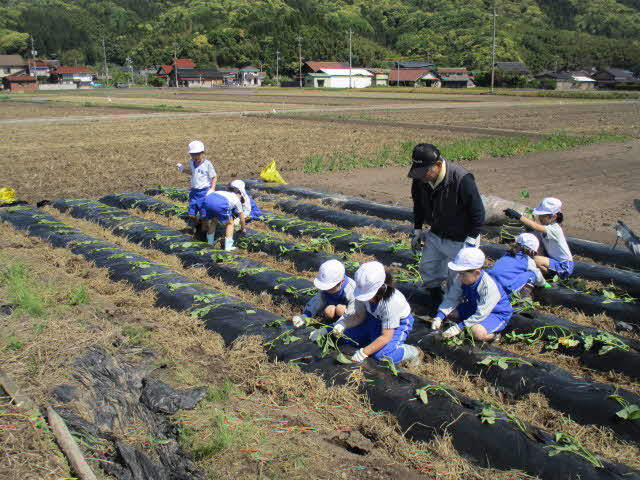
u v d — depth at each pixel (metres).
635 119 35.47
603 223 10.84
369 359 5.19
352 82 106.31
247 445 4.18
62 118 34.97
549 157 19.80
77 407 4.23
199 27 163.88
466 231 5.91
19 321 5.72
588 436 4.32
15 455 3.57
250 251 9.01
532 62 139.62
